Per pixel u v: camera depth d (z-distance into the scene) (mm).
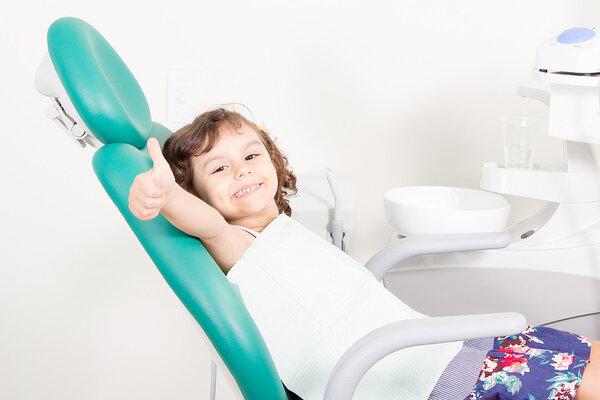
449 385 1019
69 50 831
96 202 1656
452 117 1782
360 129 1748
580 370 1005
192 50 1620
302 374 1009
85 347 1717
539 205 1821
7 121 1580
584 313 1387
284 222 1161
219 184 1115
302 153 1731
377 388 1016
